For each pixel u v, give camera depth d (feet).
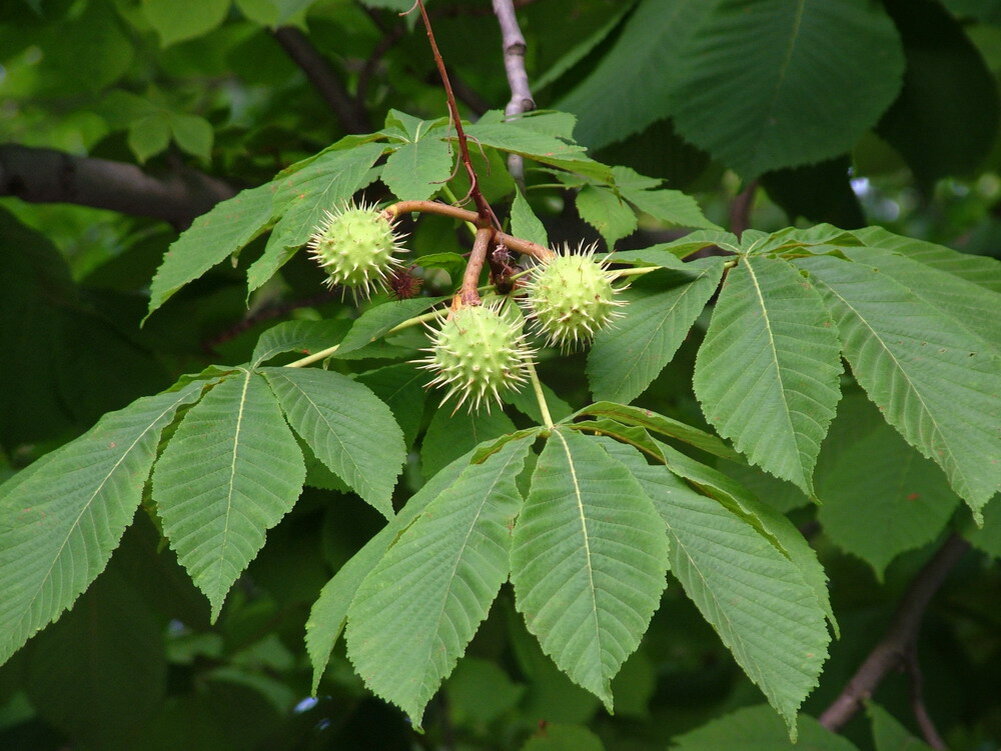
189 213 13.15
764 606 4.99
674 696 16.51
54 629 12.28
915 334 5.94
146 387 12.02
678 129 10.87
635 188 9.38
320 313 13.89
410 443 7.52
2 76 18.57
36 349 11.91
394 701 4.64
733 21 11.10
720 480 5.79
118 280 14.40
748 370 5.90
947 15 12.44
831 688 14.14
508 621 13.19
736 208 15.20
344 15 16.10
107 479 5.86
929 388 5.72
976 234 17.66
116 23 14.73
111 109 12.60
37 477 5.87
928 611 15.11
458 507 5.25
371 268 6.89
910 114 12.60
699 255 13.12
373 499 5.86
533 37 14.74
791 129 10.63
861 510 10.57
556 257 6.77
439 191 7.77
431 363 7.39
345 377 6.68
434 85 14.84
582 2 14.03
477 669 16.31
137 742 14.26
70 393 11.82
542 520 5.07
